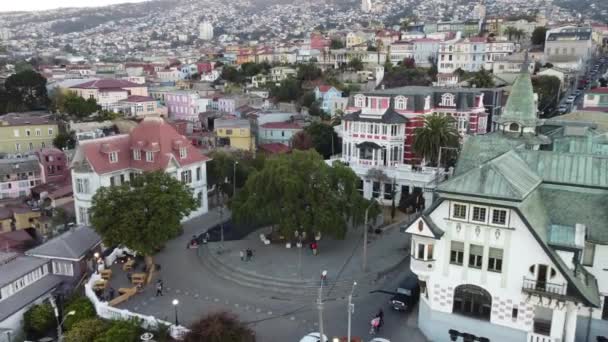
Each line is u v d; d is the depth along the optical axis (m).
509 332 41.34
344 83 188.38
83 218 76.94
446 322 43.91
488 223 40.44
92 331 45.72
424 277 43.94
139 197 57.19
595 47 190.62
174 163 76.88
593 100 109.19
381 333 45.72
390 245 65.12
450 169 79.69
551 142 57.03
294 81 186.62
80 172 74.38
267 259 60.94
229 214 82.62
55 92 175.62
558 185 43.47
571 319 38.94
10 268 57.38
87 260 61.78
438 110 92.25
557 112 125.50
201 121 159.12
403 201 80.12
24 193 108.31
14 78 172.00
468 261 42.00
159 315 49.44
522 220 38.69
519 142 53.81
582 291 37.34
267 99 181.50
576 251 38.53
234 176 85.00
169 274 59.38
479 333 42.56
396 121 83.00
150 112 164.00
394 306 49.31
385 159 85.44
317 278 55.03
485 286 41.62
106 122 136.12
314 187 61.75
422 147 77.56
